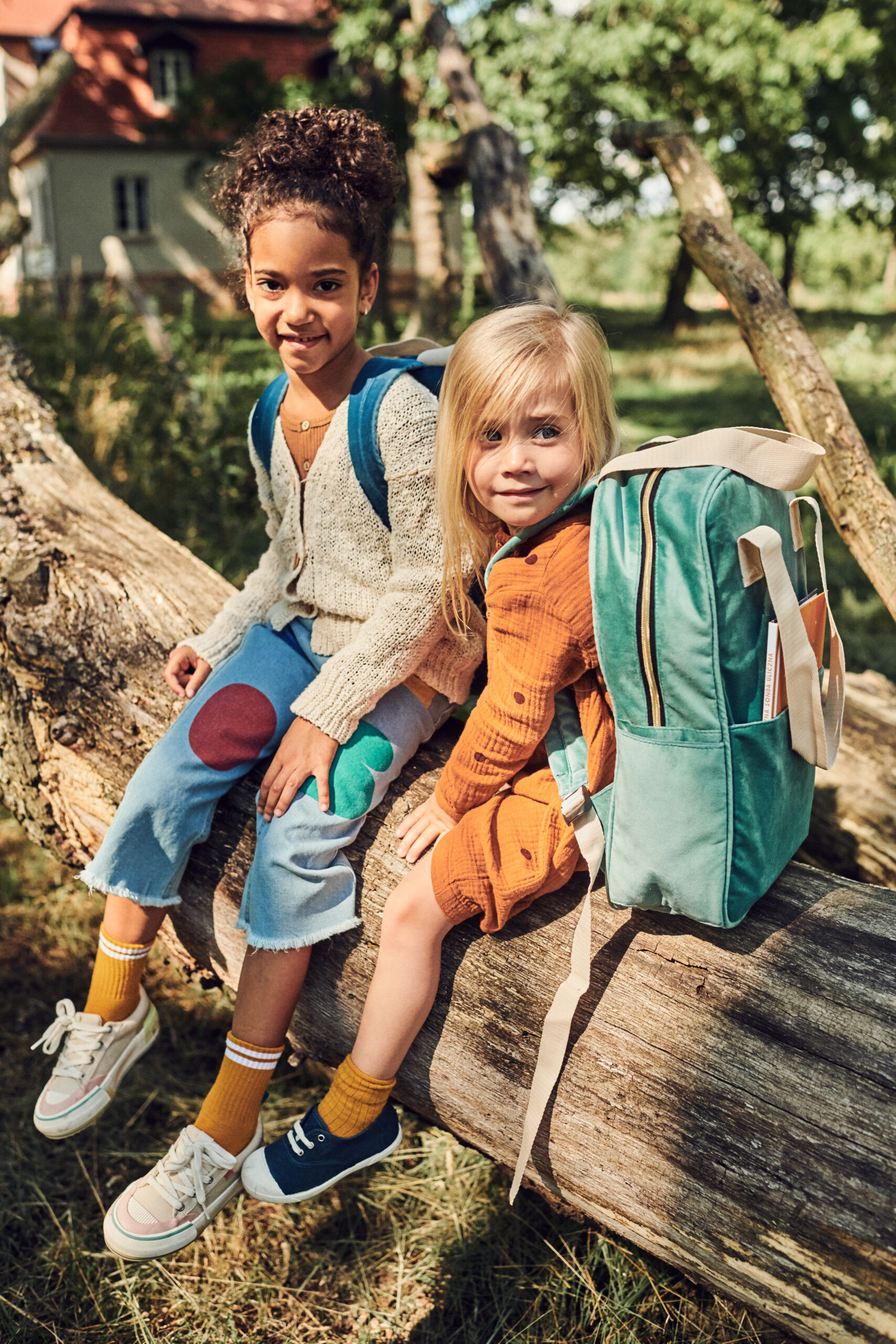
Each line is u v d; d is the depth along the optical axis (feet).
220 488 17.57
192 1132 5.13
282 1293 6.22
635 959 4.80
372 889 5.37
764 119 46.21
